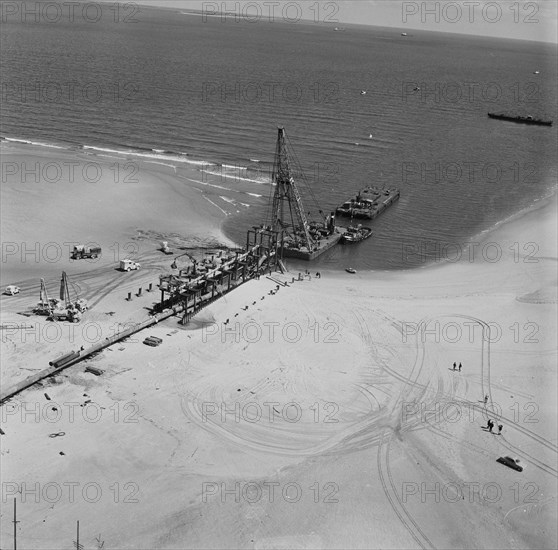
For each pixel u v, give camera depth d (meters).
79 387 83.88
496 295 119.88
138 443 74.25
